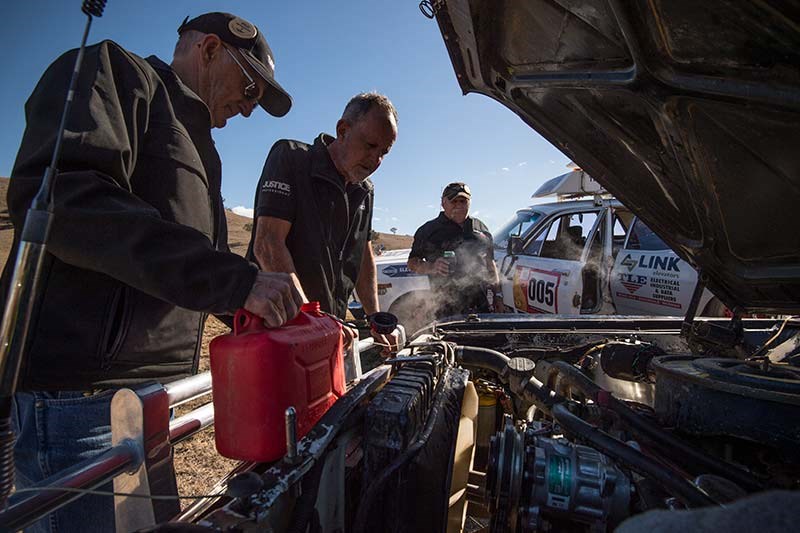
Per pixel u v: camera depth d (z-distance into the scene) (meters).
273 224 2.01
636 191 1.70
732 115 1.05
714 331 1.99
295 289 0.98
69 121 0.90
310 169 2.10
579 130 1.55
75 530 1.16
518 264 5.20
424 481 1.04
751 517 0.31
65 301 1.07
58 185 0.84
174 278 0.87
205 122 1.37
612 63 1.14
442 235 4.09
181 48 1.49
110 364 1.14
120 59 1.08
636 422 1.21
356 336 1.58
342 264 2.37
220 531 0.66
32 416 1.13
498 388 2.04
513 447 1.09
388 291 5.02
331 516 1.01
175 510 0.90
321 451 0.90
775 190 1.20
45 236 0.58
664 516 0.35
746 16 0.78
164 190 1.17
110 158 0.93
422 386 1.24
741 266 1.65
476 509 1.82
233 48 1.46
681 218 1.68
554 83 1.34
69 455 1.15
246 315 0.96
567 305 4.50
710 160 1.24
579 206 5.01
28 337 1.04
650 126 1.29
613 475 1.04
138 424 0.83
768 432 1.05
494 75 1.50
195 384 1.11
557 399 1.47
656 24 0.93
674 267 4.09
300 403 1.00
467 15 1.19
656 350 1.93
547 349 2.38
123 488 0.83
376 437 1.03
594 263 4.64
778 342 1.83
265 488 0.78
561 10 1.07
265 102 1.70
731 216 1.42
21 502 0.62
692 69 0.99
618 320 2.63
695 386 1.21
